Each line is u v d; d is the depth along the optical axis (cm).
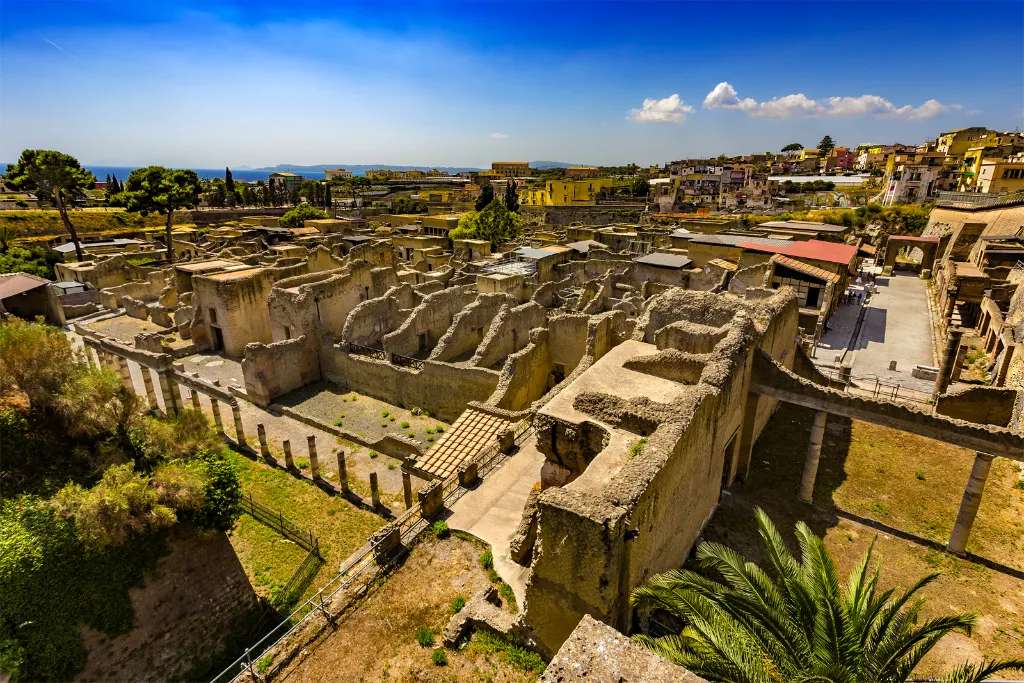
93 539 1441
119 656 1549
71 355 1864
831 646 1023
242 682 1366
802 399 2084
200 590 1717
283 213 12294
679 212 12788
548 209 12912
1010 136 12619
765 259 5141
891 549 1891
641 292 4697
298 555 2109
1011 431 1680
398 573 1664
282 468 2677
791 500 2153
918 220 9200
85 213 9662
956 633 1552
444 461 2334
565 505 1200
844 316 4956
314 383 3653
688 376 1922
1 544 1373
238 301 4106
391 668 1386
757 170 15462
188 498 1620
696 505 1802
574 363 3225
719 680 975
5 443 1583
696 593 1135
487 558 1669
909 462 2417
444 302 3897
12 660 1359
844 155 19562
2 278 5253
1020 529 1978
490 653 1398
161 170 6725
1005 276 4588
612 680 538
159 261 6981
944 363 2988
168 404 3216
